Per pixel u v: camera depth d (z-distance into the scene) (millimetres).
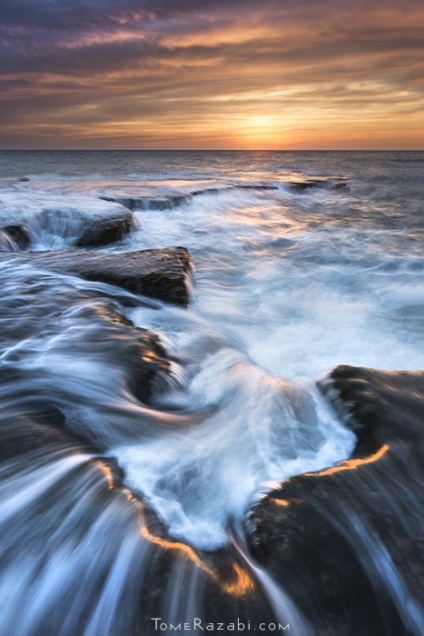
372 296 7637
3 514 2383
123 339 4707
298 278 8672
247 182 24859
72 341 4625
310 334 6035
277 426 3451
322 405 3689
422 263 9461
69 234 11156
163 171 40375
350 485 2676
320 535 2316
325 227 14891
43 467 2684
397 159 88750
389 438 3102
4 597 2018
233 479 2879
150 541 2217
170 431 3387
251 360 5047
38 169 45125
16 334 4777
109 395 3727
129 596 1984
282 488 2650
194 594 1964
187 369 4539
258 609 1927
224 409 3752
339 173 42219
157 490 2746
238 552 2283
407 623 2053
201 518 2570
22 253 8203
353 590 2104
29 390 3652
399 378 3912
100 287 6512
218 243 11766
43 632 1905
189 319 6168
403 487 2697
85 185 20125
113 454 3047
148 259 7809
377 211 19484
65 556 2170
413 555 2281
